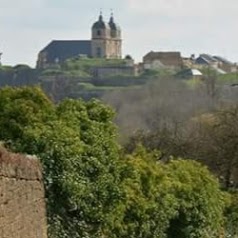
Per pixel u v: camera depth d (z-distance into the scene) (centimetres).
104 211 4422
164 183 6056
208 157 11675
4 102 4422
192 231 6744
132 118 18700
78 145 4212
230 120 11725
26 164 3444
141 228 5362
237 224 8594
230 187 11612
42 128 4234
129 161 5303
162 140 11688
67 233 4122
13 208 3181
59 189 4075
